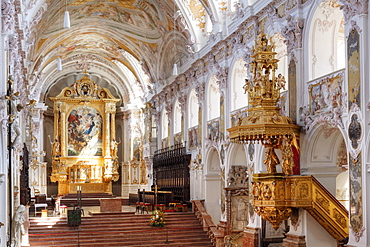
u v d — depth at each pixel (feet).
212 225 84.12
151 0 97.14
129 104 148.25
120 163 155.43
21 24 62.23
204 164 90.02
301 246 52.42
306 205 50.29
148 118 129.29
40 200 111.65
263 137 52.65
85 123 149.18
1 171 44.52
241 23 71.87
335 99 50.21
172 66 109.91
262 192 51.67
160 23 103.76
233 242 75.15
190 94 100.22
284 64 66.39
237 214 78.79
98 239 80.53
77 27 112.78
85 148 148.05
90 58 142.20
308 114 54.34
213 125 85.92
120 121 157.07
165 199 98.94
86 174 144.77
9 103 47.50
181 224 87.92
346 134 48.14
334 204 50.62
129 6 103.86
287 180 51.37
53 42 114.01
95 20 111.55
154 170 119.65
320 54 55.93
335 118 49.52
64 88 148.25
